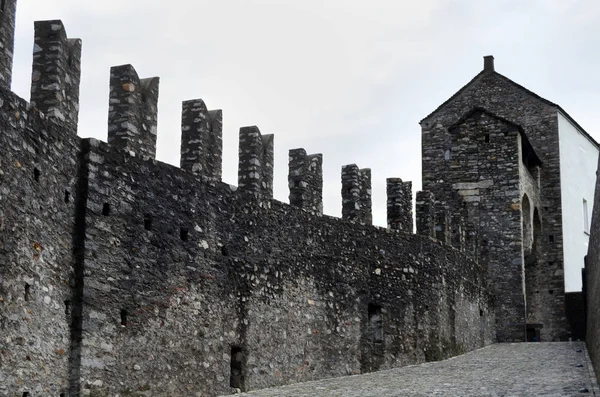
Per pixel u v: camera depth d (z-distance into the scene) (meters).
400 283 27.81
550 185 43.47
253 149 22.31
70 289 16.28
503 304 37.41
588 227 48.28
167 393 18.41
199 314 19.72
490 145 38.59
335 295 24.98
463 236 33.84
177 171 19.39
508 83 44.72
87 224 16.66
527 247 39.66
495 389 20.14
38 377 14.91
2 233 13.98
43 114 15.52
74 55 16.66
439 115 45.38
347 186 26.83
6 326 13.98
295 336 23.14
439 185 44.56
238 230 21.41
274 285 22.52
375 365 26.12
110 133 18.12
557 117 43.72
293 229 23.59
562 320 42.25
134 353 17.56
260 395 20.25
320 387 21.83
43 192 15.42
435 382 22.31
